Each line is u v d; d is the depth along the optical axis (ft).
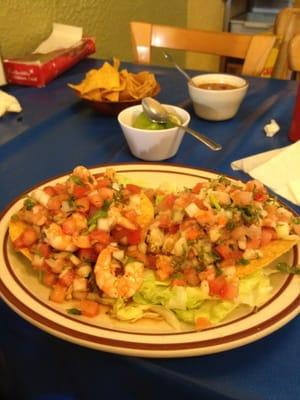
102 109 2.57
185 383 1.11
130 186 1.57
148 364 1.14
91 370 1.27
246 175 2.00
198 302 1.20
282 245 1.34
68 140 2.37
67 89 3.10
